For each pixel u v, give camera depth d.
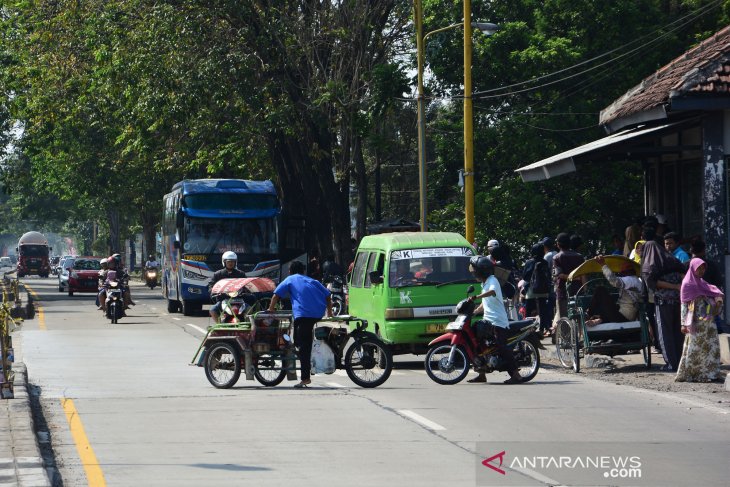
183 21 75.06
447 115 100.56
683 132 47.44
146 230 176.12
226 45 76.12
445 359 34.28
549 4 92.88
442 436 23.53
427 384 34.25
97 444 22.66
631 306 37.34
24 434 22.06
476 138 93.94
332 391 32.38
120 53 78.69
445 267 40.28
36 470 18.30
